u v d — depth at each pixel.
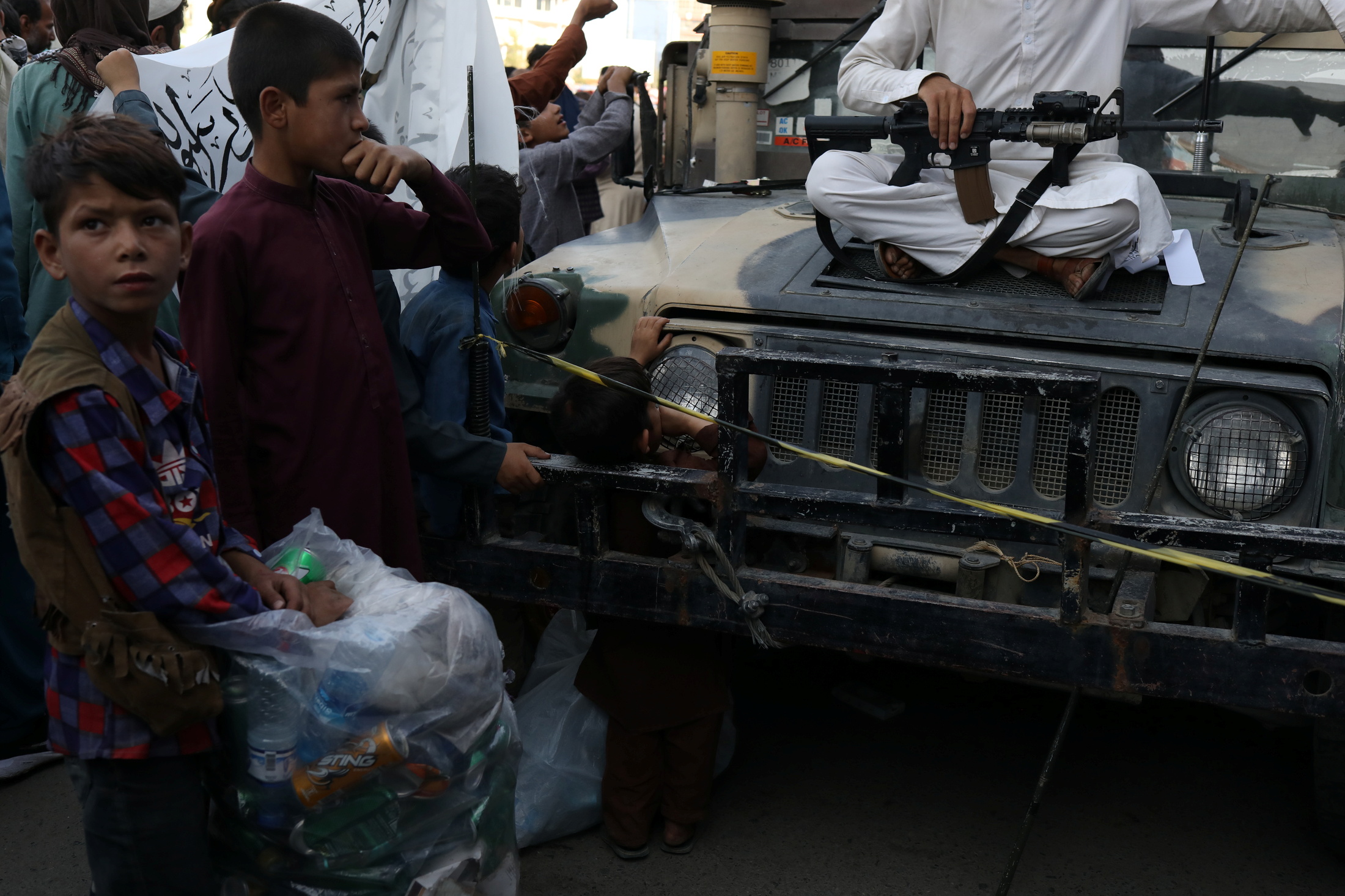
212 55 3.02
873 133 2.60
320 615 1.66
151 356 1.61
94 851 1.61
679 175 4.24
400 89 3.00
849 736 2.94
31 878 2.29
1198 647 1.90
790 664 3.32
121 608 1.51
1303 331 2.20
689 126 4.10
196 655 1.52
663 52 4.16
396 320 2.26
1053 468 2.32
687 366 2.53
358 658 1.58
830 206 2.56
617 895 2.26
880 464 2.04
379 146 1.91
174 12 3.53
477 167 2.39
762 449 2.47
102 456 1.46
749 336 2.50
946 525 2.00
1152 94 3.37
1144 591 2.08
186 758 1.61
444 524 2.35
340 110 1.86
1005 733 2.98
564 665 2.61
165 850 1.59
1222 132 3.35
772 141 3.94
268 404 1.91
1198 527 1.87
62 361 1.47
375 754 1.59
